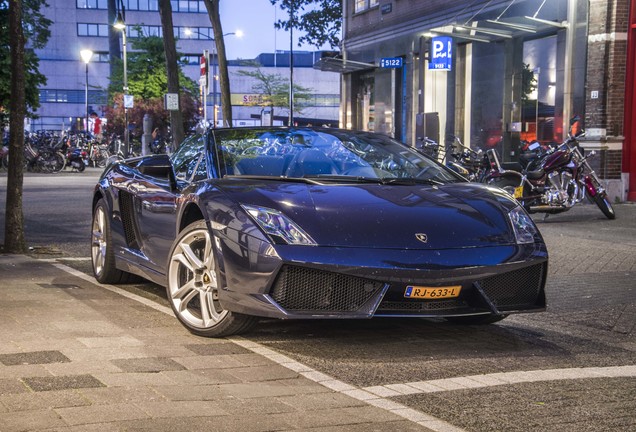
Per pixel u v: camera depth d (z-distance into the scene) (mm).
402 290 4184
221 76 20094
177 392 3443
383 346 4504
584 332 5117
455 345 4590
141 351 4164
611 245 9508
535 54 17828
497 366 4133
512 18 16844
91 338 4422
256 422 3080
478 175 14688
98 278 6492
